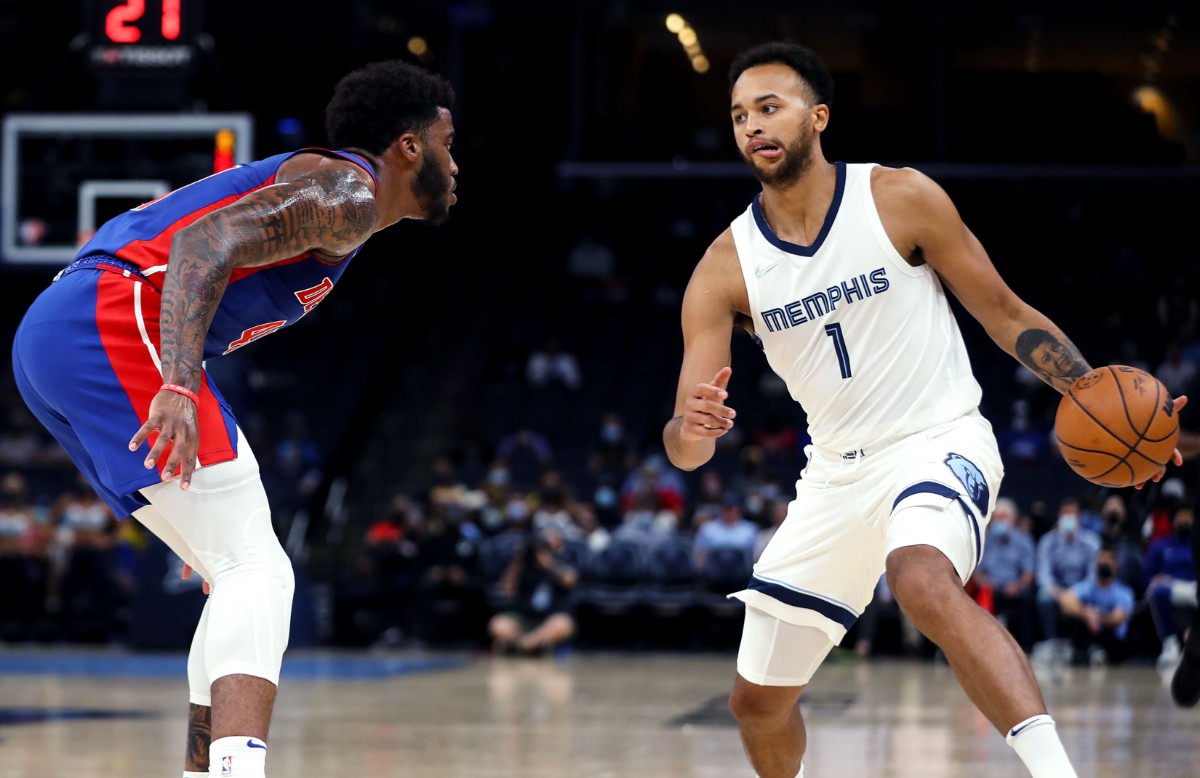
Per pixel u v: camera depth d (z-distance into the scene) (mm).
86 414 3564
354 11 25562
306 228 3510
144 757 6465
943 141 26016
